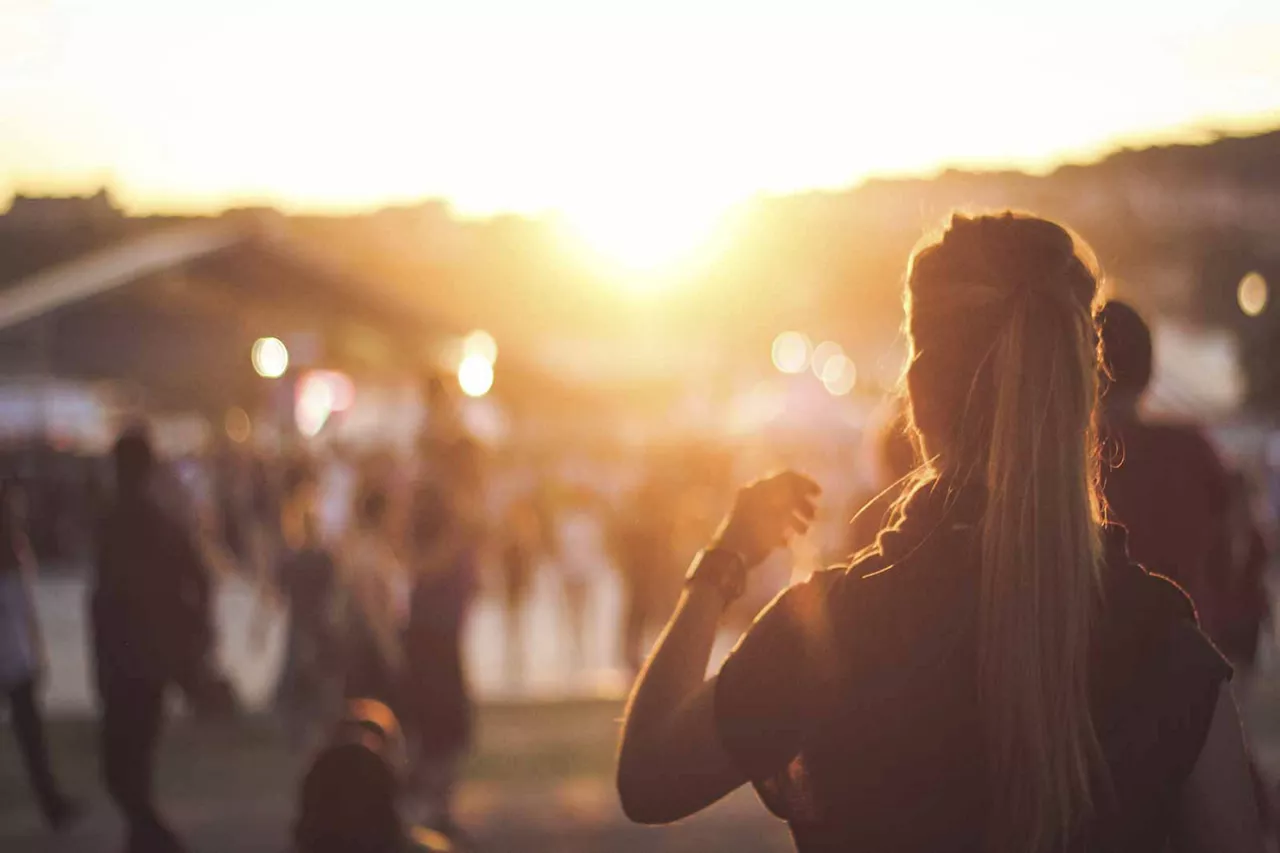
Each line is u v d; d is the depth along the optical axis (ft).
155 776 42.73
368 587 35.29
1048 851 6.86
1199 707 7.04
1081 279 7.54
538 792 39.75
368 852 13.23
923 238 7.89
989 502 7.20
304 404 108.68
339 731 13.83
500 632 78.84
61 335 130.82
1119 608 7.15
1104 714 7.01
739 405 128.98
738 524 8.02
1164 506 13.94
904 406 8.04
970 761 7.01
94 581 32.58
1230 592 17.99
